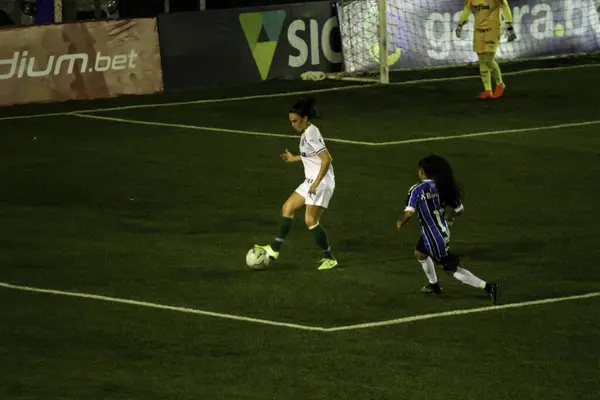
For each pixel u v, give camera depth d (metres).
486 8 84.81
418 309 45.00
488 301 45.91
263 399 36.53
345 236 54.97
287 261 51.28
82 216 58.88
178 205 60.66
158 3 115.19
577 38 101.44
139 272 49.84
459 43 98.62
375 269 50.09
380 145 73.25
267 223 57.31
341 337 42.00
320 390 37.25
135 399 36.59
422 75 95.06
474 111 82.44
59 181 65.75
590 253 52.16
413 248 53.16
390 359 39.88
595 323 43.34
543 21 100.44
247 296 46.59
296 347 41.03
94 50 88.19
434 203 45.34
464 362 39.59
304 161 49.53
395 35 96.12
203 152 72.06
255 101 86.56
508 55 99.38
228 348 40.94
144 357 40.12
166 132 77.44
